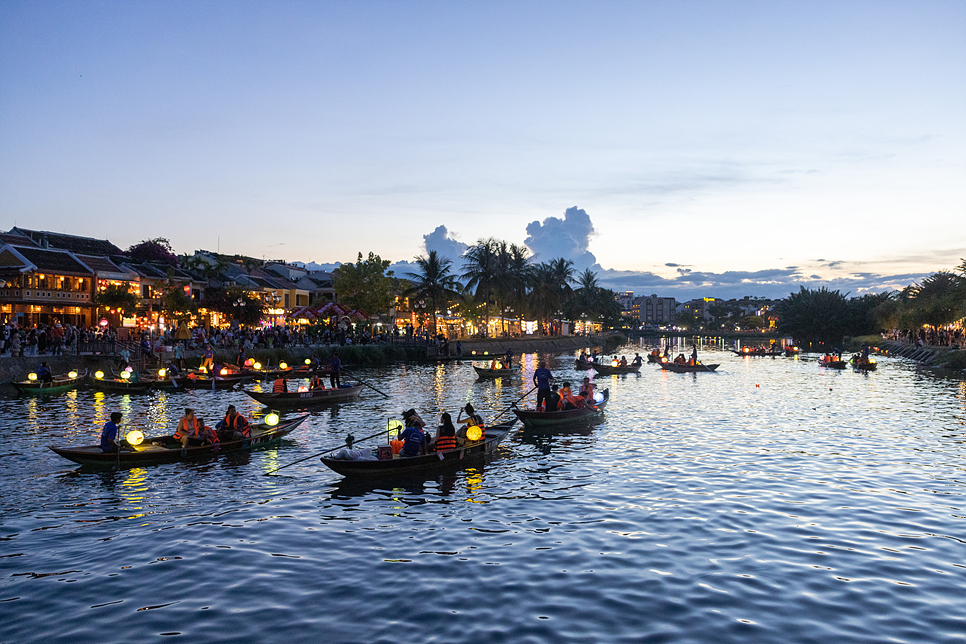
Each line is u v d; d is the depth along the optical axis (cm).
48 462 1784
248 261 8306
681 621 836
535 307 9956
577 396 2566
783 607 874
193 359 4347
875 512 1299
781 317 12081
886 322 9706
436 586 959
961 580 962
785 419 2589
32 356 3669
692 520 1255
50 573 1017
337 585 966
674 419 2589
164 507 1377
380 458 1661
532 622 838
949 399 3316
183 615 870
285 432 2092
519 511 1338
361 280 7569
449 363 6153
